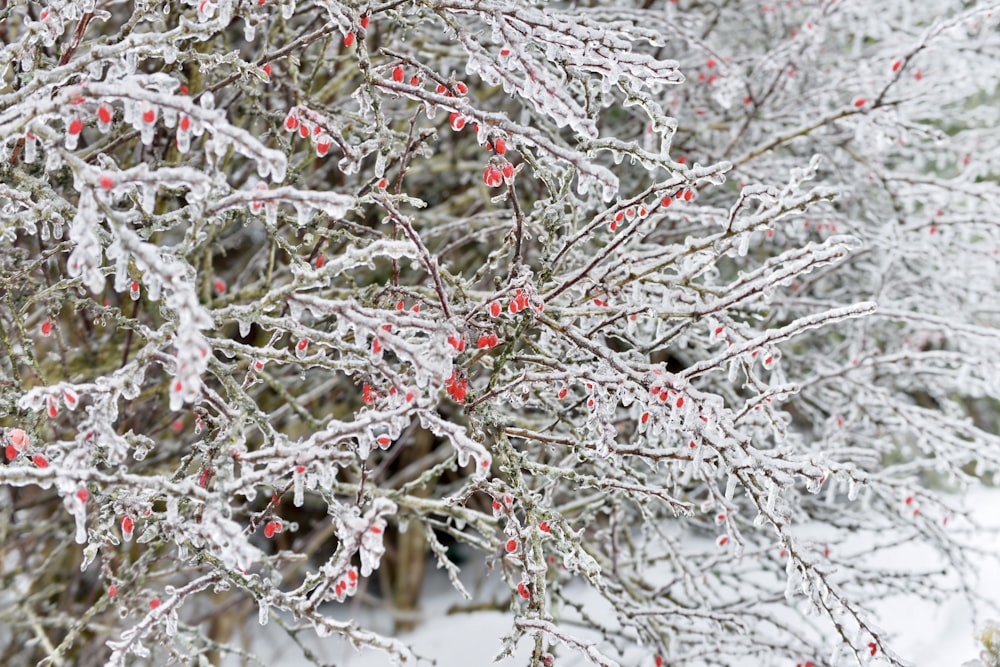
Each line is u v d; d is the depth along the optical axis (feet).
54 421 9.37
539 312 6.61
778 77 11.20
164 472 10.61
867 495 10.70
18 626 11.77
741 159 10.79
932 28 9.41
